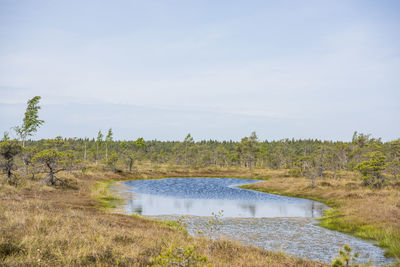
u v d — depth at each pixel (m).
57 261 7.93
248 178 76.56
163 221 20.88
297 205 32.19
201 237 14.73
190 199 36.66
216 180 70.00
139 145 130.38
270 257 11.50
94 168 64.88
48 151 35.09
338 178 50.00
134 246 10.53
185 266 7.34
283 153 114.56
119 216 20.11
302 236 18.05
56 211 17.47
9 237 9.53
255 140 111.38
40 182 33.31
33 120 52.66
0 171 34.69
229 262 9.99
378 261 13.01
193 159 109.75
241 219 23.78
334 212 25.59
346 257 7.86
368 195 30.97
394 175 40.31
